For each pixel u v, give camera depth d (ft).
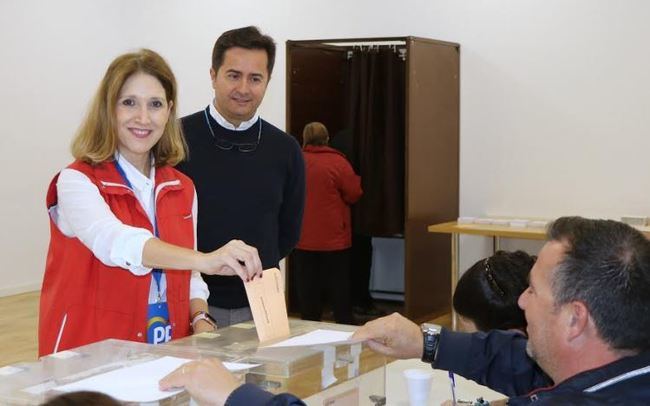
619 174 18.29
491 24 19.45
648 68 17.80
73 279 6.50
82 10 24.00
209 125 8.75
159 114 6.58
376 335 5.71
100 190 6.47
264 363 4.78
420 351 5.97
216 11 23.17
